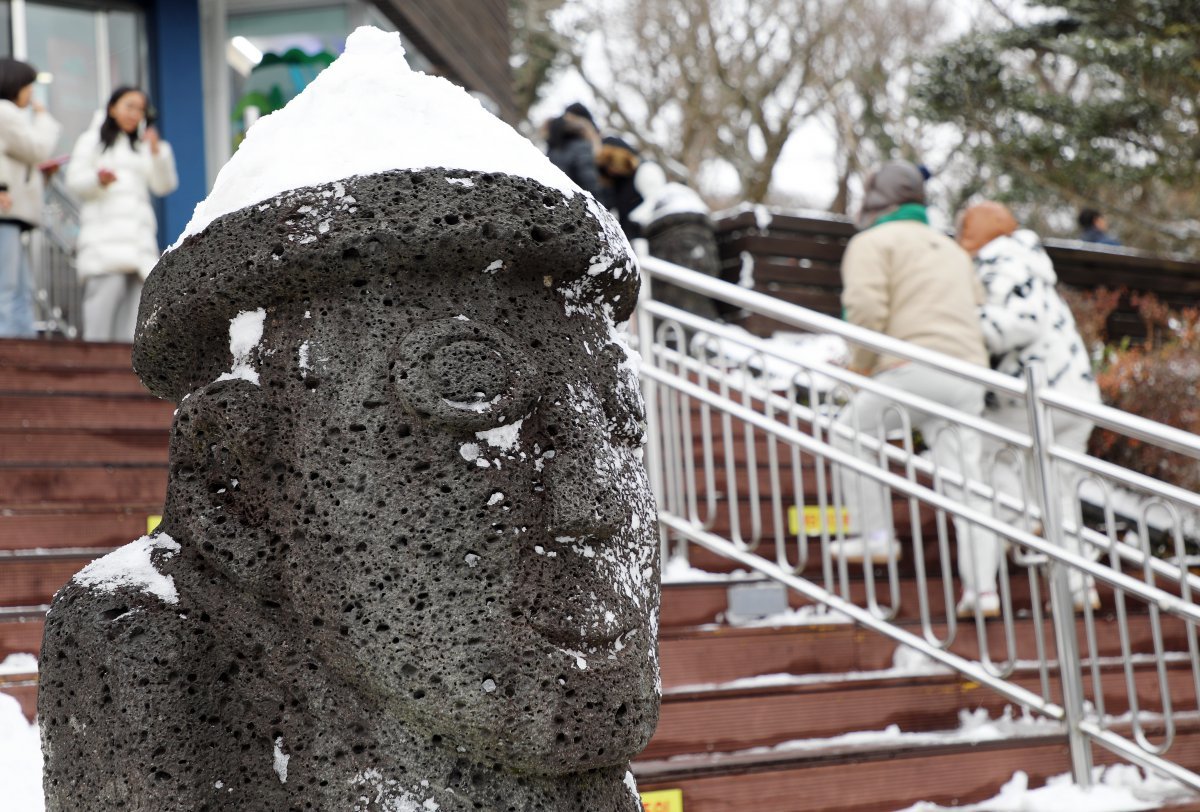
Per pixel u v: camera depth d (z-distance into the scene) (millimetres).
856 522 5582
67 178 7855
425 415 2043
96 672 2082
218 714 2100
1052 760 4457
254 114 9281
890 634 4727
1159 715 5027
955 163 20922
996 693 4844
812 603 5355
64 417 6141
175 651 2082
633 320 6516
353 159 2127
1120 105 12828
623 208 9391
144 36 11086
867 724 4578
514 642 2041
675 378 5348
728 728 4324
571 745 2055
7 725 3707
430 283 2131
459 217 2092
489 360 2076
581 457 2139
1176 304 11664
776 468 5031
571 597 2100
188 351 2273
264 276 2105
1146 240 16469
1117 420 4367
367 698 2070
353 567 2039
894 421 5570
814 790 4078
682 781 3914
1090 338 9547
